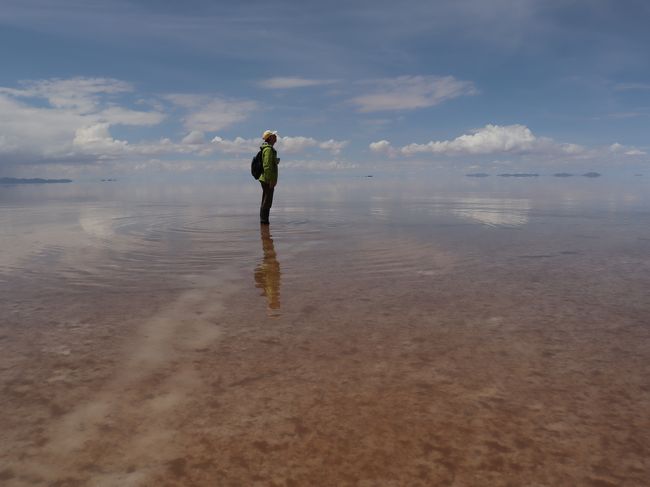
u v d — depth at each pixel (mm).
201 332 2787
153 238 7039
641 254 5418
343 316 3096
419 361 2346
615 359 2361
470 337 2686
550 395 1977
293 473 1459
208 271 4586
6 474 1454
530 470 1471
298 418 1791
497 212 11695
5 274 4449
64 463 1513
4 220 10320
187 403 1913
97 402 1920
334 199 19219
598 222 9023
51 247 6133
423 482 1414
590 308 3252
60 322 2977
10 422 1761
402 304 3381
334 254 5559
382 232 7668
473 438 1650
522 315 3104
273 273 4484
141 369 2252
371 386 2064
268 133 8914
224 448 1596
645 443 1620
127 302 3455
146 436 1669
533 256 5348
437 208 13297
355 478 1434
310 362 2338
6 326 2898
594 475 1448
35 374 2191
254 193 28484
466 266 4789
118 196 24562
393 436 1665
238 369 2252
